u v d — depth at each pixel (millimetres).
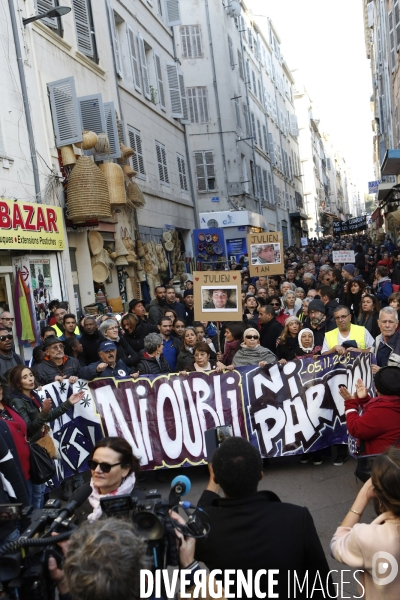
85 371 6625
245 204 33219
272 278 14562
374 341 7098
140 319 9336
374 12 43219
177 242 21906
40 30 12266
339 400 6703
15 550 2271
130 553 1944
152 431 6469
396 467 2617
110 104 14719
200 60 32094
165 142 22484
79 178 12086
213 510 2635
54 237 11508
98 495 3121
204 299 8266
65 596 2541
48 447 5762
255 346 7070
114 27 17328
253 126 38938
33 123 11594
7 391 5527
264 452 6590
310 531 2562
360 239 51188
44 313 11242
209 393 6566
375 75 51750
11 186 10523
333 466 6633
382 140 48969
